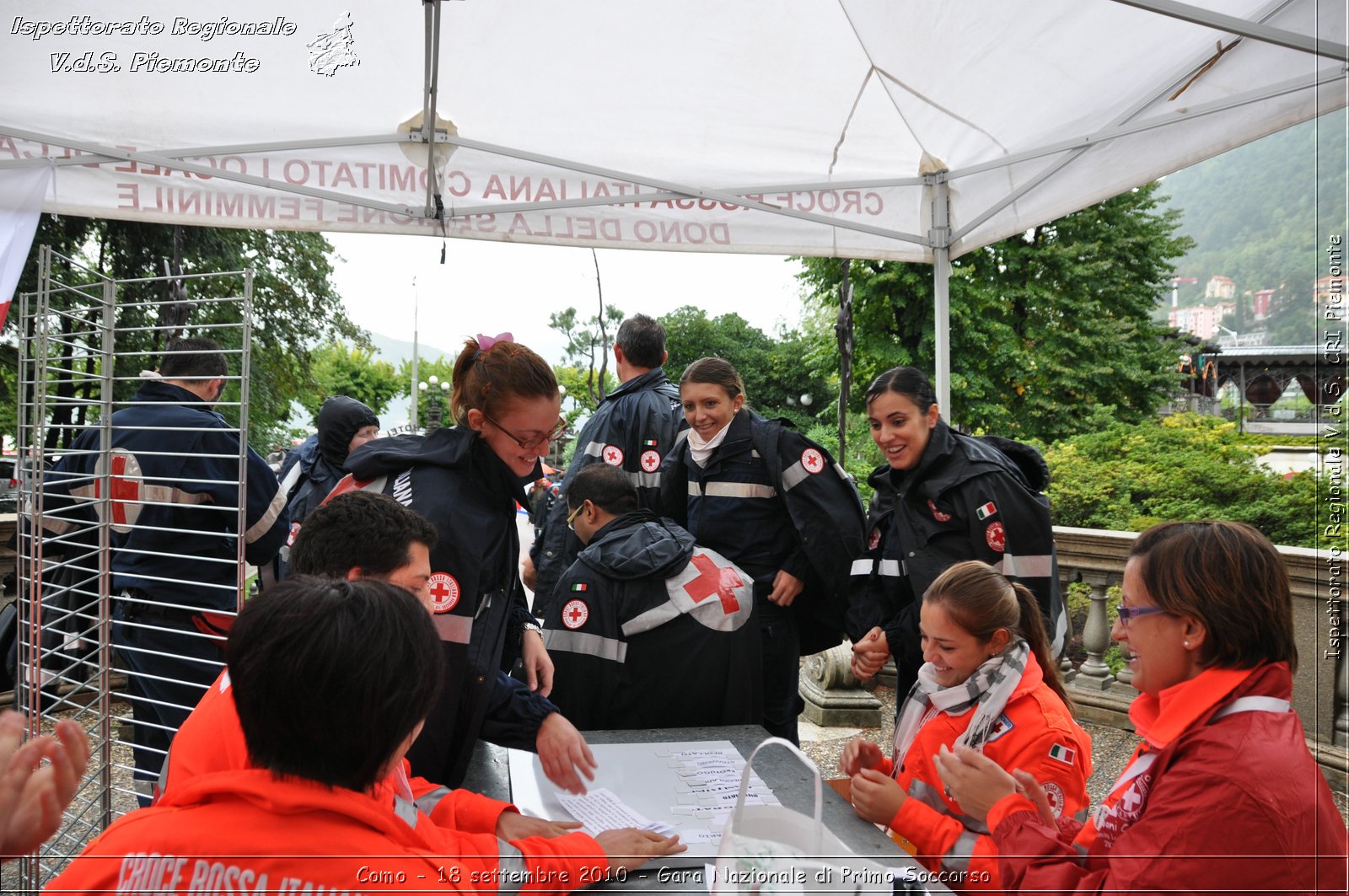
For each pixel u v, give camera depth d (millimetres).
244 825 960
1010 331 10688
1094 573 4457
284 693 946
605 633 2234
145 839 970
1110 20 2600
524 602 2084
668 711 2256
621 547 2287
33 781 1154
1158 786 1167
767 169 3598
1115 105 2984
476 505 1700
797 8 2844
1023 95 3078
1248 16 2385
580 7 2783
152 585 2791
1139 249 11422
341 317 13625
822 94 3230
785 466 2674
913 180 3719
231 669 982
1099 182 3109
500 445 1718
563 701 2248
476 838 1321
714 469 2787
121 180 3262
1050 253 10852
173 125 3115
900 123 3412
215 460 2893
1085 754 1715
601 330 6824
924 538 2443
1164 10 2102
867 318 10477
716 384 2742
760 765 1818
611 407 3834
